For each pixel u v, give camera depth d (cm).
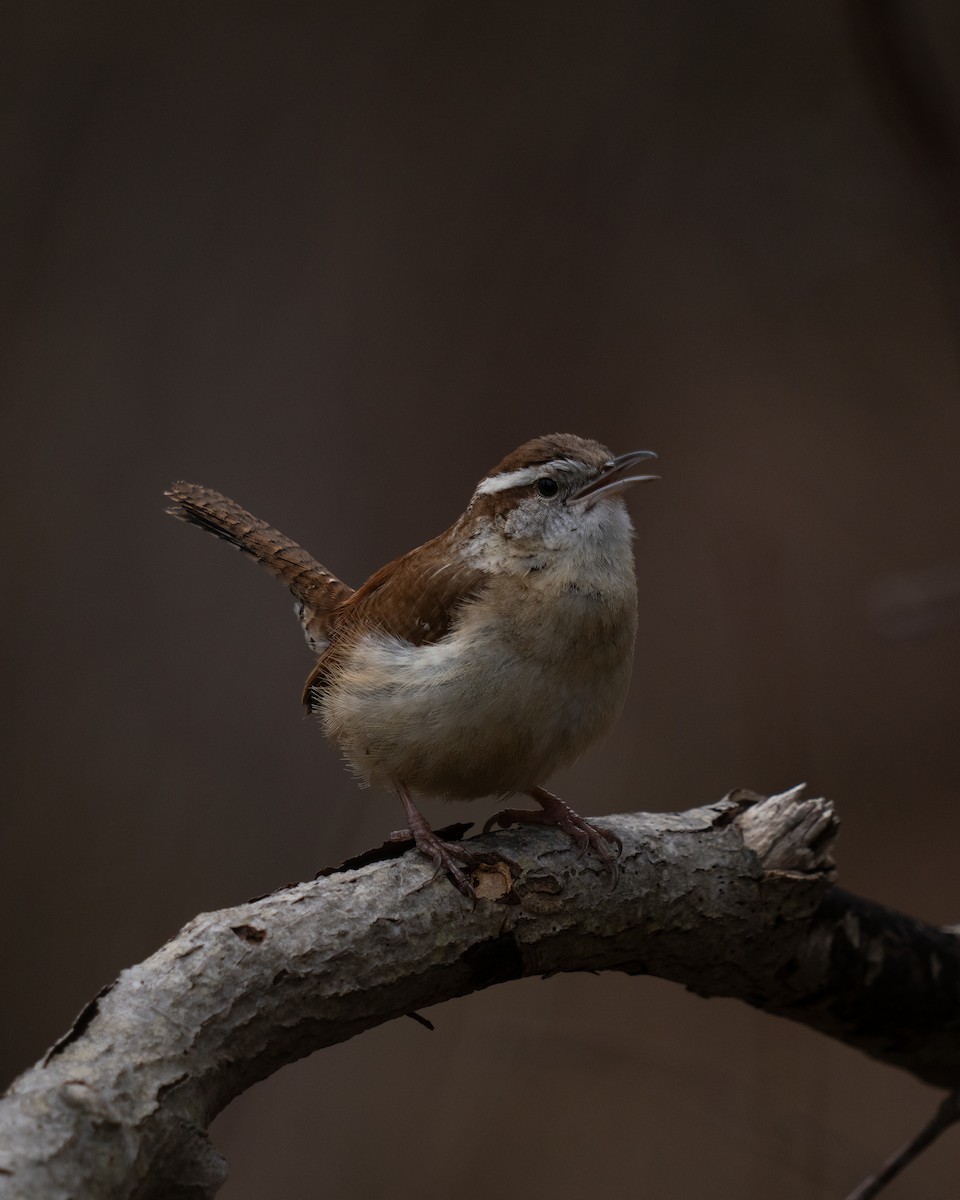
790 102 1371
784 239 1389
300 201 1316
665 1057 990
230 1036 404
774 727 836
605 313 1384
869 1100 1172
